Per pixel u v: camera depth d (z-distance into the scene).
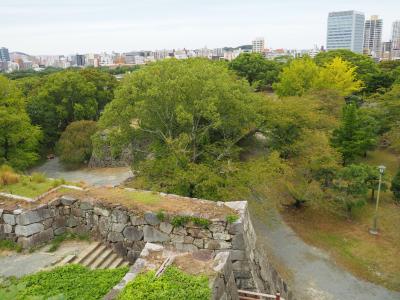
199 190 12.88
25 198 9.23
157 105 14.10
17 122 19.70
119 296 5.60
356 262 13.50
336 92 24.44
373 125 23.66
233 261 7.97
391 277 12.57
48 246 8.83
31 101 28.55
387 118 24.33
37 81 34.28
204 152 15.55
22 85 33.66
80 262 8.15
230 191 13.07
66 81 29.55
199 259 6.70
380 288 12.01
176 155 13.61
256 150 22.27
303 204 18.03
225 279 6.39
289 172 15.22
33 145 22.38
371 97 28.64
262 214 15.91
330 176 16.70
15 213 8.59
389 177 18.28
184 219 8.18
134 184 13.66
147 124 14.95
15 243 8.69
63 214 9.36
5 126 19.38
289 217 17.16
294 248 14.52
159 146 15.31
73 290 6.60
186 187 12.81
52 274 7.17
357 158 22.34
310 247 14.62
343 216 17.09
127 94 14.27
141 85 14.36
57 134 29.50
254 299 7.03
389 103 23.98
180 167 13.55
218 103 14.23
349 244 14.77
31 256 8.30
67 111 29.98
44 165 26.72
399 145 21.72
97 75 34.47
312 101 20.17
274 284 9.91
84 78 31.50
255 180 13.66
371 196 19.28
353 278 12.55
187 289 5.62
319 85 26.70
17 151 20.20
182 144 14.28
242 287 7.97
